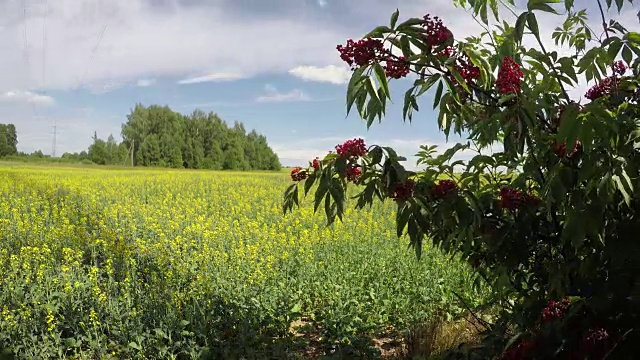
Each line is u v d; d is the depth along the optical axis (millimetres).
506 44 2713
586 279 2416
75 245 7523
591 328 2115
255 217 12297
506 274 2959
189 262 7090
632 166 2168
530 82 2879
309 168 2584
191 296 5547
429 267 7059
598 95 2607
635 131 2205
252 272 6652
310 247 8125
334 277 6570
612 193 2135
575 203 2248
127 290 5457
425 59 2299
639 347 2004
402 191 2494
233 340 4992
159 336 4602
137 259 7141
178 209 12680
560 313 2264
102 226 9281
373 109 2375
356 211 12031
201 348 4551
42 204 12109
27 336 4629
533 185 2951
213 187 19609
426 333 4688
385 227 10453
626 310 2088
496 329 2697
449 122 3059
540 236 2701
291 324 5738
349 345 4871
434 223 2574
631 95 2539
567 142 1984
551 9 2367
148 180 22156
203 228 9352
